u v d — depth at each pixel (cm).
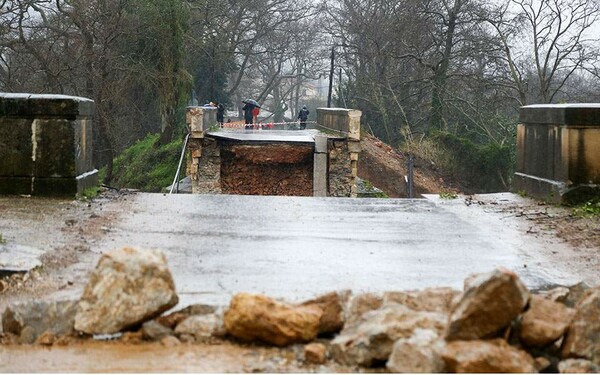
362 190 6975
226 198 2948
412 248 2098
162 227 2314
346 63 13625
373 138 10056
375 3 12494
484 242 2200
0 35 8338
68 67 8956
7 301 1535
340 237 2231
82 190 2794
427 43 11162
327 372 1165
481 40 10194
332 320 1319
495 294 1153
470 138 10825
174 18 9650
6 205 2547
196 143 6419
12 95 2712
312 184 6525
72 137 2723
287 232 2286
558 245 2184
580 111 2800
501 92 9950
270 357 1229
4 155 2716
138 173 9869
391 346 1185
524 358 1117
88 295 1324
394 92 11475
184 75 10031
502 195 3188
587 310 1202
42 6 9256
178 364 1181
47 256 1866
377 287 1667
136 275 1323
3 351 1252
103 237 2133
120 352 1241
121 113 10544
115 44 9506
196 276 1734
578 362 1159
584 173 2817
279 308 1286
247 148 6481
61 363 1180
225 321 1304
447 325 1180
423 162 9719
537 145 3084
